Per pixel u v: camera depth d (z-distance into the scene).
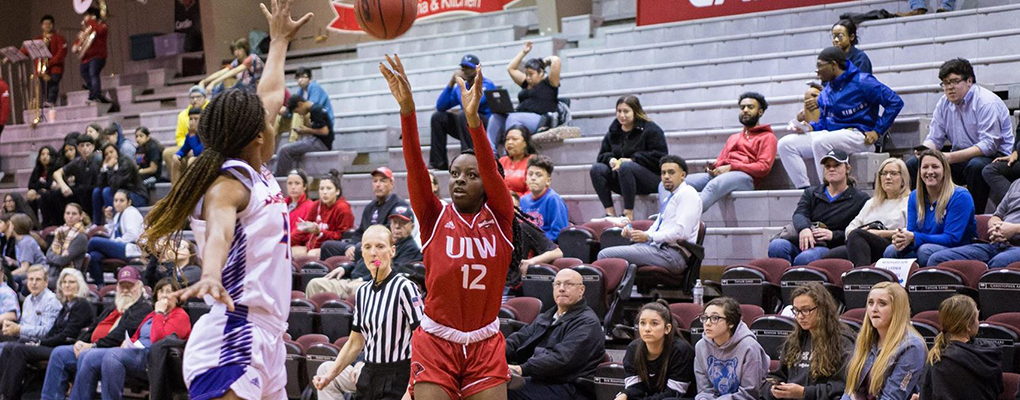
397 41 16.50
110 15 20.75
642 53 13.19
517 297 7.94
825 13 12.52
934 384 5.47
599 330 6.96
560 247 8.97
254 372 3.35
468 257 4.32
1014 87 9.97
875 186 8.09
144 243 3.47
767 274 7.72
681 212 8.20
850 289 7.10
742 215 9.29
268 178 3.53
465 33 15.73
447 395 4.37
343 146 13.78
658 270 8.12
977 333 5.92
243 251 3.35
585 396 6.91
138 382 8.70
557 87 11.57
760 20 12.83
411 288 6.15
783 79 11.25
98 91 18.20
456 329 4.37
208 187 3.30
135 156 13.96
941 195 7.44
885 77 10.76
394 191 12.04
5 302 10.35
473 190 4.36
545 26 15.05
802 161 9.20
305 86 13.38
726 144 9.73
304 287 9.56
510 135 10.11
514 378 6.17
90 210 13.72
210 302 3.42
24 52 19.08
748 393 6.20
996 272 6.57
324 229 10.48
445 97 11.59
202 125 3.34
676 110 11.39
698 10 13.43
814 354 6.02
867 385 5.75
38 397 9.66
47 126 18.08
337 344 7.81
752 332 6.60
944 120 8.86
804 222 8.22
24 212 13.54
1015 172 8.26
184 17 19.83
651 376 6.63
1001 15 10.90
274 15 3.84
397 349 6.14
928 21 11.36
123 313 9.23
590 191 10.54
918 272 6.87
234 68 15.50
